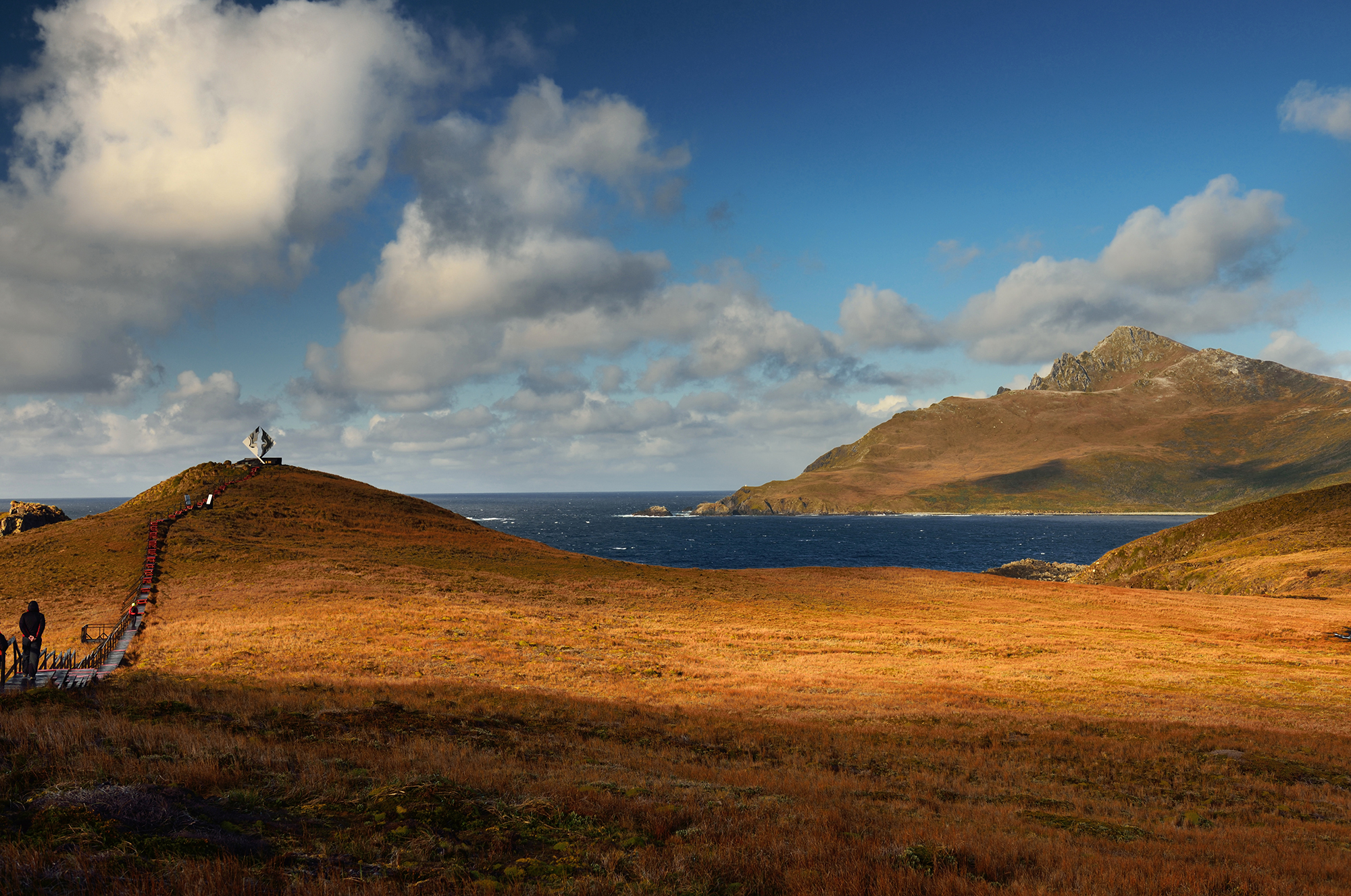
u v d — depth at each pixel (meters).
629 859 8.45
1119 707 28.47
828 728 23.34
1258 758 21.38
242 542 60.91
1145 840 12.74
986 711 26.97
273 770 10.62
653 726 21.48
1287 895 9.48
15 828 7.25
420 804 9.47
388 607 43.44
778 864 8.64
